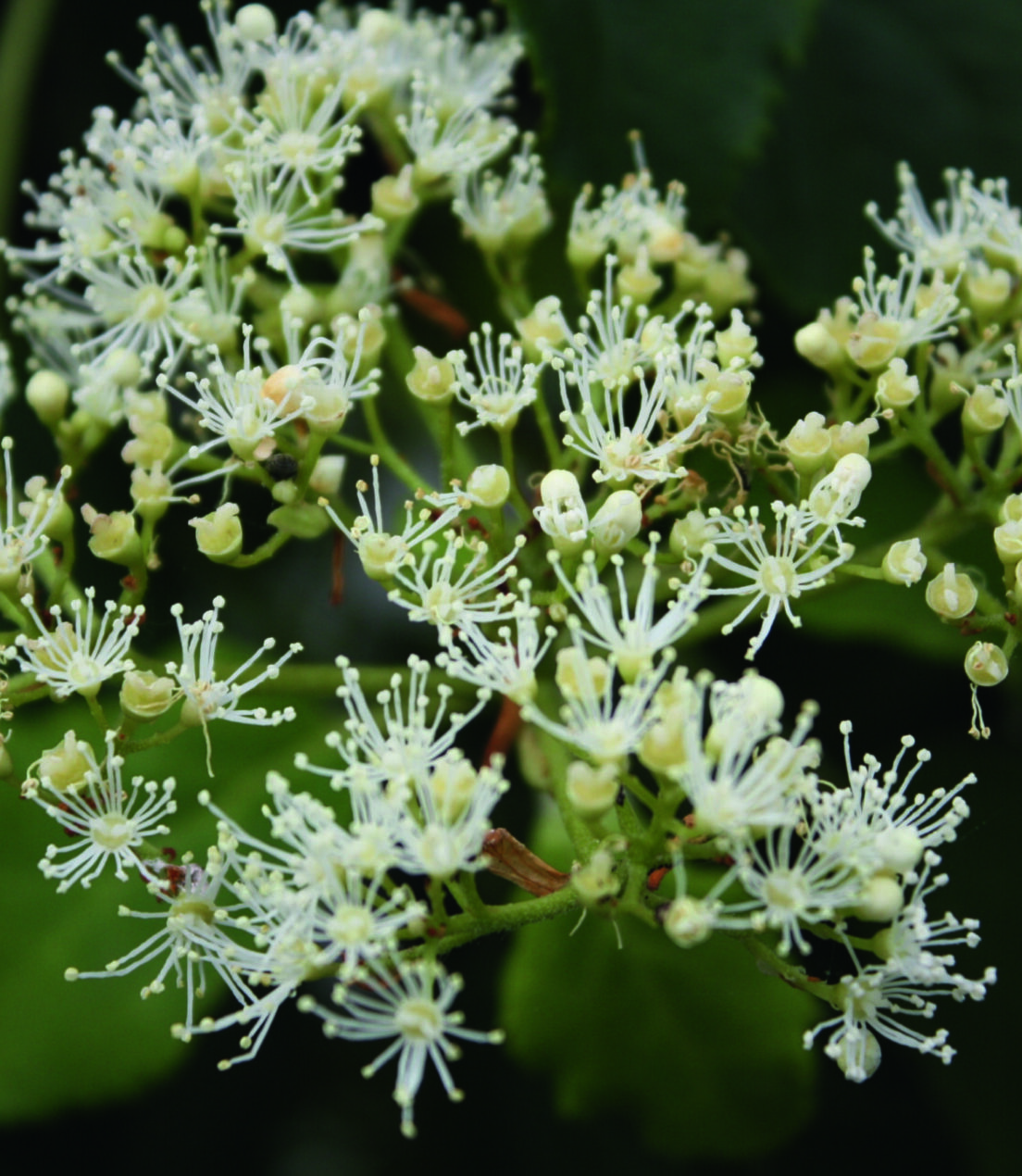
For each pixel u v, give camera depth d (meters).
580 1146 0.29
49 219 0.28
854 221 0.30
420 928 0.25
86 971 0.28
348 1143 0.29
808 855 0.25
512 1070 0.29
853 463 0.26
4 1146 0.29
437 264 0.30
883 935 0.25
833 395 0.27
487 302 0.30
